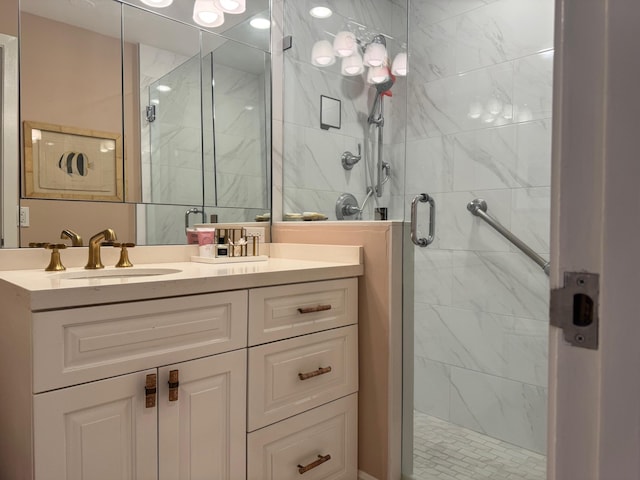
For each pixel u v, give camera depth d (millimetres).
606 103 319
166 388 1157
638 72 304
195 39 1862
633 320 308
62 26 1543
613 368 317
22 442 1026
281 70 2150
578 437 339
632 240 307
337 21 2049
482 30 1618
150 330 1131
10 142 1443
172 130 1802
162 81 1774
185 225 1833
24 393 1009
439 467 1618
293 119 2141
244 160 2016
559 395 349
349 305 1630
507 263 1548
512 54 1553
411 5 1784
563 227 345
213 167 1919
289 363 1434
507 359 1562
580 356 337
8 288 1109
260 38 2070
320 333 1528
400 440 1637
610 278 317
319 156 2084
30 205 1476
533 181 1493
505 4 1578
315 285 1512
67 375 1007
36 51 1490
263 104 2086
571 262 341
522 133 1518
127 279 1166
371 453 1648
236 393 1299
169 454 1165
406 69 1806
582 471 338
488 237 1578
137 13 1710
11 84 1444
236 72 1989
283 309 1416
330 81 2053
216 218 1929
